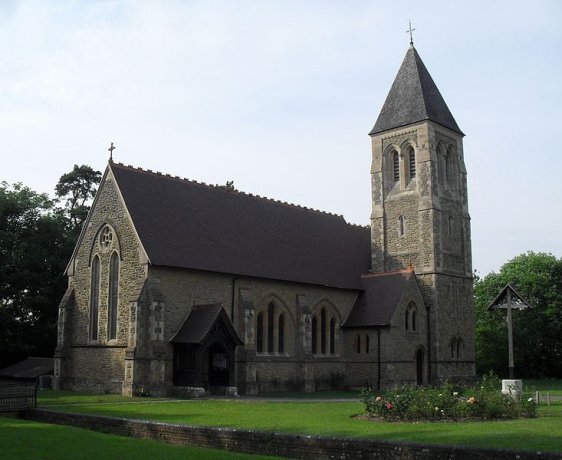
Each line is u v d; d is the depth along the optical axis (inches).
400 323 1894.7
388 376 1839.3
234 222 1854.1
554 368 2930.6
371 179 2242.9
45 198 2292.1
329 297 1957.4
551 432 755.4
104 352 1593.3
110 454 632.4
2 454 619.2
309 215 2197.3
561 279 2967.5
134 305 1478.8
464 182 2239.2
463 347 2091.5
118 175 1644.9
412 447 650.8
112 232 1619.1
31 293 2142.0
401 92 2230.6
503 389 1206.3
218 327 1529.3
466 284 2159.2
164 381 1483.8
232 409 1131.3
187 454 642.8
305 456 716.7
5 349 2154.3
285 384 1784.0
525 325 2856.8
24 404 1108.5
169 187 1755.7
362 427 831.7
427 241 2059.5
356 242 2292.1
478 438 705.6
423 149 2114.9
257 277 1733.5
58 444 695.7
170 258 1550.2
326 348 1931.6
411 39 2292.1
